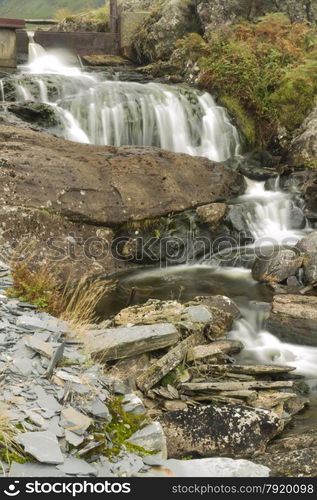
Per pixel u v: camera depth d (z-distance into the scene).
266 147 13.58
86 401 4.36
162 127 12.76
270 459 4.53
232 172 10.95
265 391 5.71
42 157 9.18
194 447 4.69
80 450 3.88
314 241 8.84
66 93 12.61
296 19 16.19
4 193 8.48
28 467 3.67
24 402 4.12
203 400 5.51
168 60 16.27
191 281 8.70
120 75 14.85
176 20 16.33
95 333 5.71
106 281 8.45
